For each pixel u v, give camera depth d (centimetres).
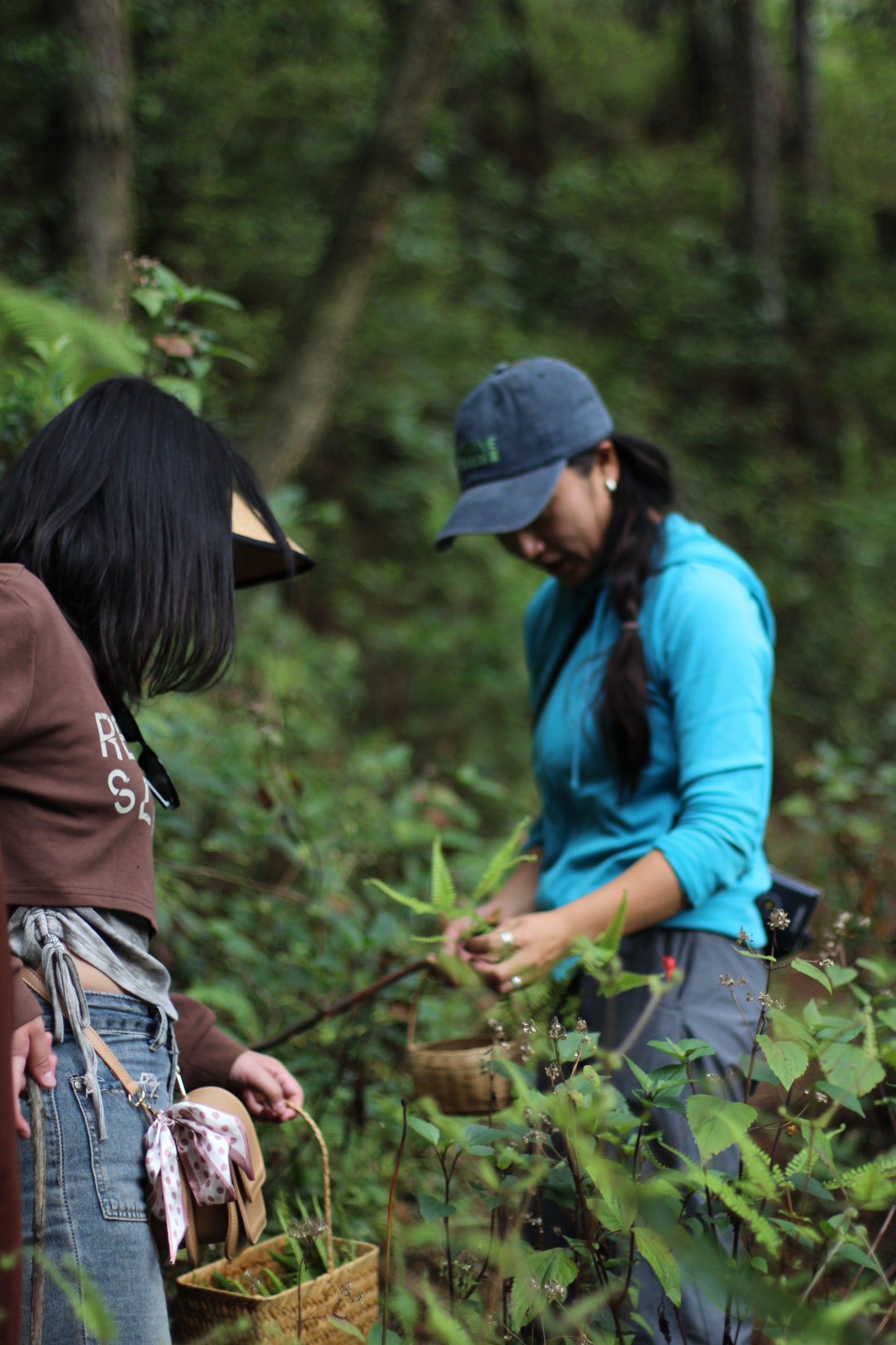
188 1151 147
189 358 254
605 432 225
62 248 514
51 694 141
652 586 217
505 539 230
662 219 1229
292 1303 160
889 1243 180
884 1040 172
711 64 1291
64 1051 138
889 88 1457
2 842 140
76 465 158
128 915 149
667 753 215
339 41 839
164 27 658
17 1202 116
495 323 1012
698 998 201
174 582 158
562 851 230
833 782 344
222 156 792
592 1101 145
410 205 952
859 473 1125
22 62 514
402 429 827
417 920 313
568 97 1296
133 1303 136
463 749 711
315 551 766
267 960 285
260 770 315
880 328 1245
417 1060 209
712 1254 124
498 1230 177
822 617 985
